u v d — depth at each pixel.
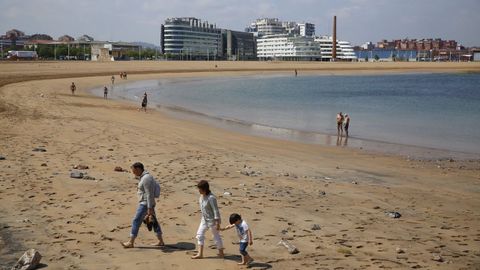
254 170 20.56
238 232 10.02
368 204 15.38
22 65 130.25
